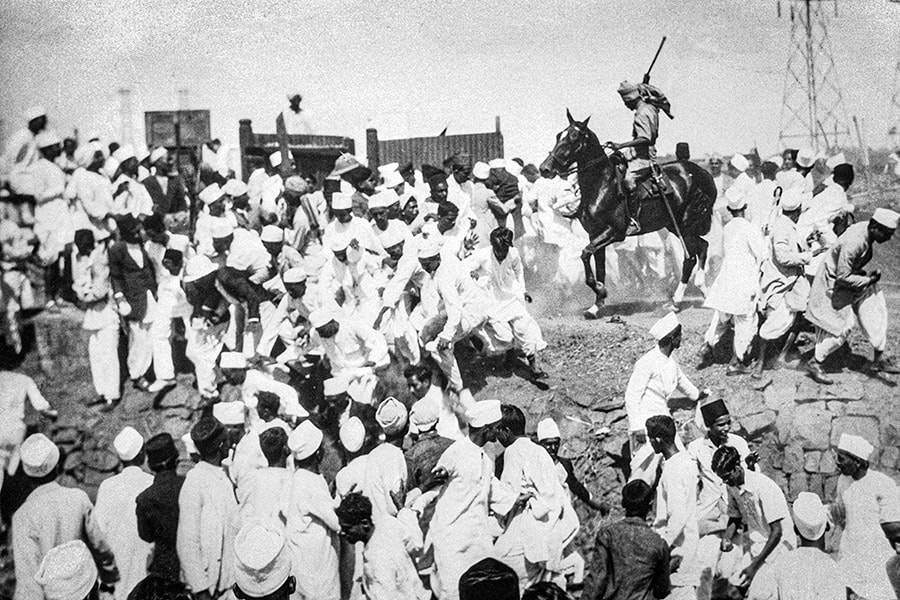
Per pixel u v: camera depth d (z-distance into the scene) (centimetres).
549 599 407
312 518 752
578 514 812
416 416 805
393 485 766
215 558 769
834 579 757
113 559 789
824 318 841
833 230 848
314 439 764
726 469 773
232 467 794
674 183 841
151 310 845
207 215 841
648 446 810
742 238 845
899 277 839
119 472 844
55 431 845
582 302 837
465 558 718
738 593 773
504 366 827
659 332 817
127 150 846
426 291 812
